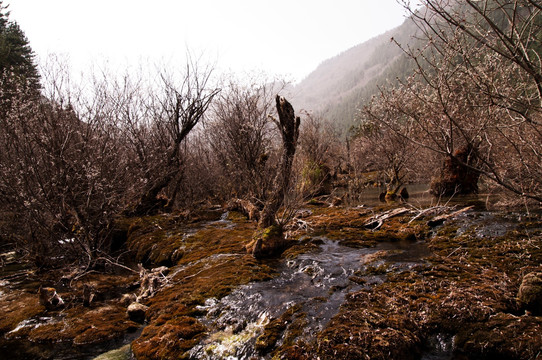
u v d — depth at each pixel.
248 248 6.83
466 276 4.64
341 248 6.66
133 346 4.08
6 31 19.02
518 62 2.66
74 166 7.55
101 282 6.46
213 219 10.99
